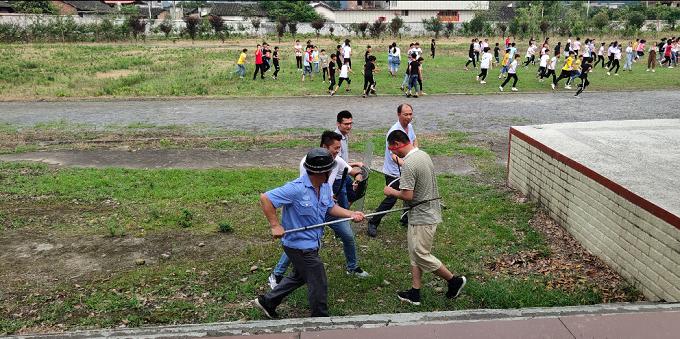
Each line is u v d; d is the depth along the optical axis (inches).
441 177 385.7
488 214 307.9
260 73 1011.3
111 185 370.0
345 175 231.5
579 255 253.8
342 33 1984.5
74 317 202.7
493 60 1253.1
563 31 1849.2
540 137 323.9
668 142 317.4
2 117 634.2
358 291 222.4
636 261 217.3
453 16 2603.3
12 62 1168.2
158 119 617.9
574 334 163.6
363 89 826.2
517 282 226.2
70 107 701.3
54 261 253.6
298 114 641.6
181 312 206.1
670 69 1093.8
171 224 299.0
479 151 456.8
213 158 449.7
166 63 1173.1
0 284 230.1
